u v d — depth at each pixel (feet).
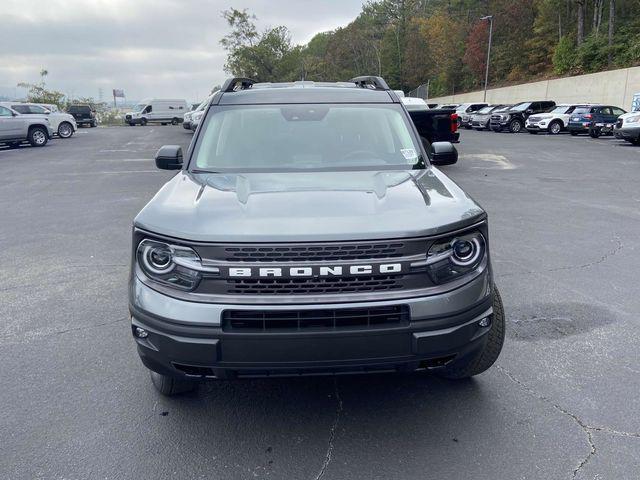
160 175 47.34
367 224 9.03
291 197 10.27
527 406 11.10
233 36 186.29
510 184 40.47
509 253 22.02
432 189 10.82
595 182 41.34
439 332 8.91
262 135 13.82
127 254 22.74
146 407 11.30
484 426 10.46
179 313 8.80
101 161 59.06
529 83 165.48
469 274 9.37
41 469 9.37
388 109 14.78
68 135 100.27
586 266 20.24
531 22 198.90
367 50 336.90
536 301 16.76
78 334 14.93
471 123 122.83
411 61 282.15
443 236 9.04
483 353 11.16
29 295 17.95
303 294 8.71
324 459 9.59
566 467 9.25
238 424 10.67
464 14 273.13
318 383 12.17
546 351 13.48
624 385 11.85
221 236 8.80
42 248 23.81
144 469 9.37
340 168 12.84
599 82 135.13
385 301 8.73
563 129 101.60
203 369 9.14
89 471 9.33
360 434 10.28
